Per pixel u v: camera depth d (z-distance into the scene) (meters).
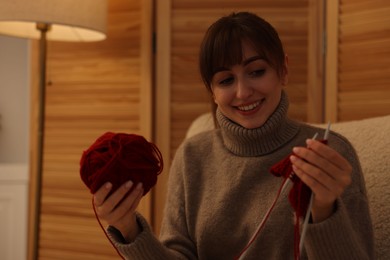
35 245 1.72
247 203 0.98
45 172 1.91
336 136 0.94
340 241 0.73
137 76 1.76
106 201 0.77
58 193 1.88
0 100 2.28
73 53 1.86
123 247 0.85
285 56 0.94
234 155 1.03
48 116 1.90
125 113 1.79
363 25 1.53
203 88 1.72
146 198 1.73
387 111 1.49
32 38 1.80
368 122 1.16
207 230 1.00
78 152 1.86
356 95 1.56
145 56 1.75
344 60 1.58
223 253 1.00
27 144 2.27
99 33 1.71
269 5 1.67
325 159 0.66
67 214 1.86
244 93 0.90
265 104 0.93
